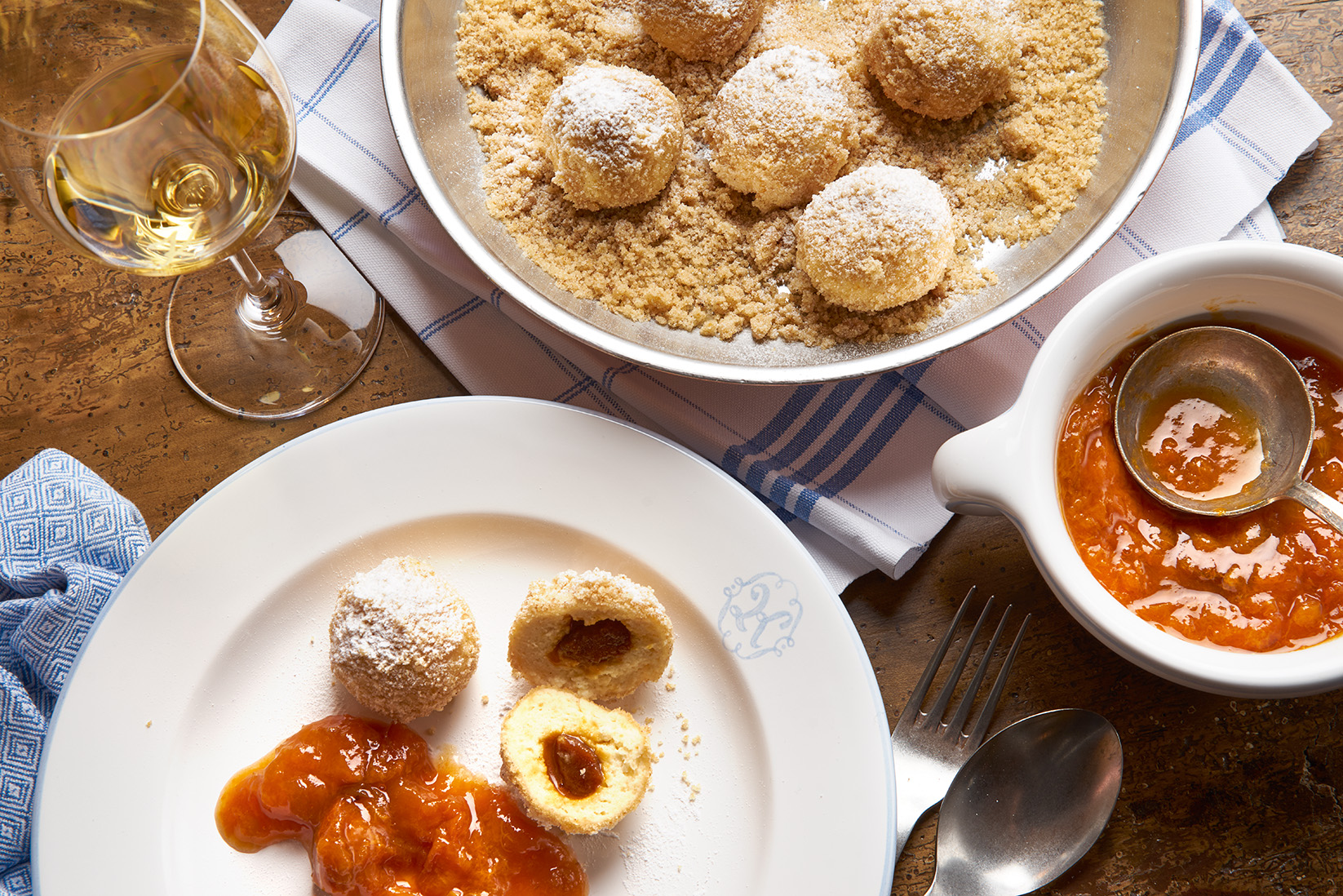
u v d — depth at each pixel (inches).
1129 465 23.0
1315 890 23.5
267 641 23.7
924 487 24.6
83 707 23.1
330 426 23.6
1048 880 23.4
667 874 23.3
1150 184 22.8
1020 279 24.2
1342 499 22.8
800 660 23.2
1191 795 23.8
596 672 23.5
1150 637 21.8
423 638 22.6
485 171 24.8
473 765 23.6
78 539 24.1
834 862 22.9
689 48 24.5
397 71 23.3
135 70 23.0
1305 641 22.5
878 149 24.7
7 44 23.1
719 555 23.5
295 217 25.7
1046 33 24.8
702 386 24.8
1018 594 24.4
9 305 24.8
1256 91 24.8
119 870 23.0
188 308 25.0
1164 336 23.1
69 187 21.5
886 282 23.3
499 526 23.9
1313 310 22.5
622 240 24.4
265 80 22.0
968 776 23.6
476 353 25.0
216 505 23.4
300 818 23.3
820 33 25.1
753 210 24.6
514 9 25.1
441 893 23.1
